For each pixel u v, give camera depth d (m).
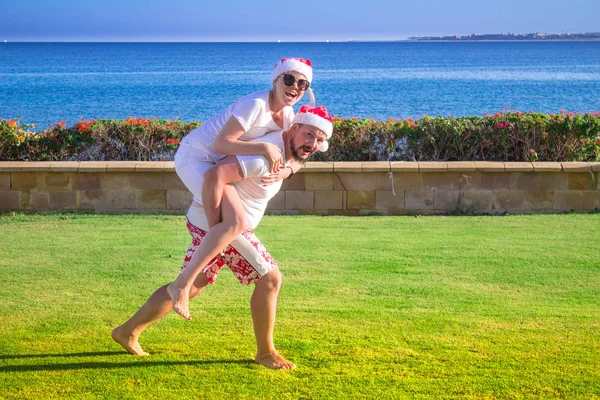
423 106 36.72
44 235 8.02
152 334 4.67
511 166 9.83
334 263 6.61
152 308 4.20
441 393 3.73
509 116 11.24
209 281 4.23
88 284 5.88
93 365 4.11
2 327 4.76
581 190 9.93
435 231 8.29
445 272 6.30
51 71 81.62
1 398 3.65
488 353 4.29
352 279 6.05
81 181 9.89
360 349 4.37
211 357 4.26
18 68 90.38
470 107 36.12
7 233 8.16
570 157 10.88
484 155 11.07
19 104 38.19
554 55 144.75
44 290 5.68
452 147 11.04
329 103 38.56
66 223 8.90
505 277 6.15
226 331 4.74
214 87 52.59
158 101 39.91
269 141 4.09
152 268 6.44
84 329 4.75
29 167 9.80
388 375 3.97
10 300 5.40
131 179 9.88
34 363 4.13
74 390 3.77
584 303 5.39
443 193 9.95
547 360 4.18
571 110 33.88
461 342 4.49
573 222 8.91
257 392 3.75
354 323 4.87
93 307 5.24
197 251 3.88
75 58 137.12
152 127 11.19
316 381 3.89
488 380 3.89
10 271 6.28
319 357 4.24
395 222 9.00
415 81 59.44
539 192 9.95
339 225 8.73
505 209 9.98
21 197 9.91
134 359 4.22
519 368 4.06
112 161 10.21
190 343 4.51
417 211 10.00
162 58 138.00
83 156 11.08
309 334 4.64
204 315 5.09
